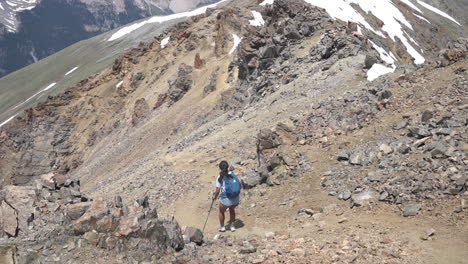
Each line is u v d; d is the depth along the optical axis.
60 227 9.52
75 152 104.31
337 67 31.17
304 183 14.67
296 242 10.40
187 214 16.19
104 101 108.00
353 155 14.73
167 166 25.50
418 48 89.81
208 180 20.02
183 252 9.90
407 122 15.49
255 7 83.75
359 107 18.47
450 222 9.90
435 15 129.00
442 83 17.23
